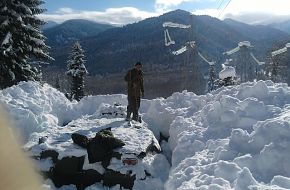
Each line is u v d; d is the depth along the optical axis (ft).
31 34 82.07
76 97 163.53
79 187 27.02
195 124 31.45
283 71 185.47
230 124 27.61
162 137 39.27
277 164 19.20
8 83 80.23
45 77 256.93
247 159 20.07
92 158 27.07
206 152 24.40
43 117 38.09
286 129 21.02
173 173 23.40
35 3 84.38
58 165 27.20
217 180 18.19
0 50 76.79
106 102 49.24
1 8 78.07
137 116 38.73
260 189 15.94
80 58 164.76
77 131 33.42
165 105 42.16
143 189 26.12
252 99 28.14
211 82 179.01
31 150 28.19
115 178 26.55
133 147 28.35
